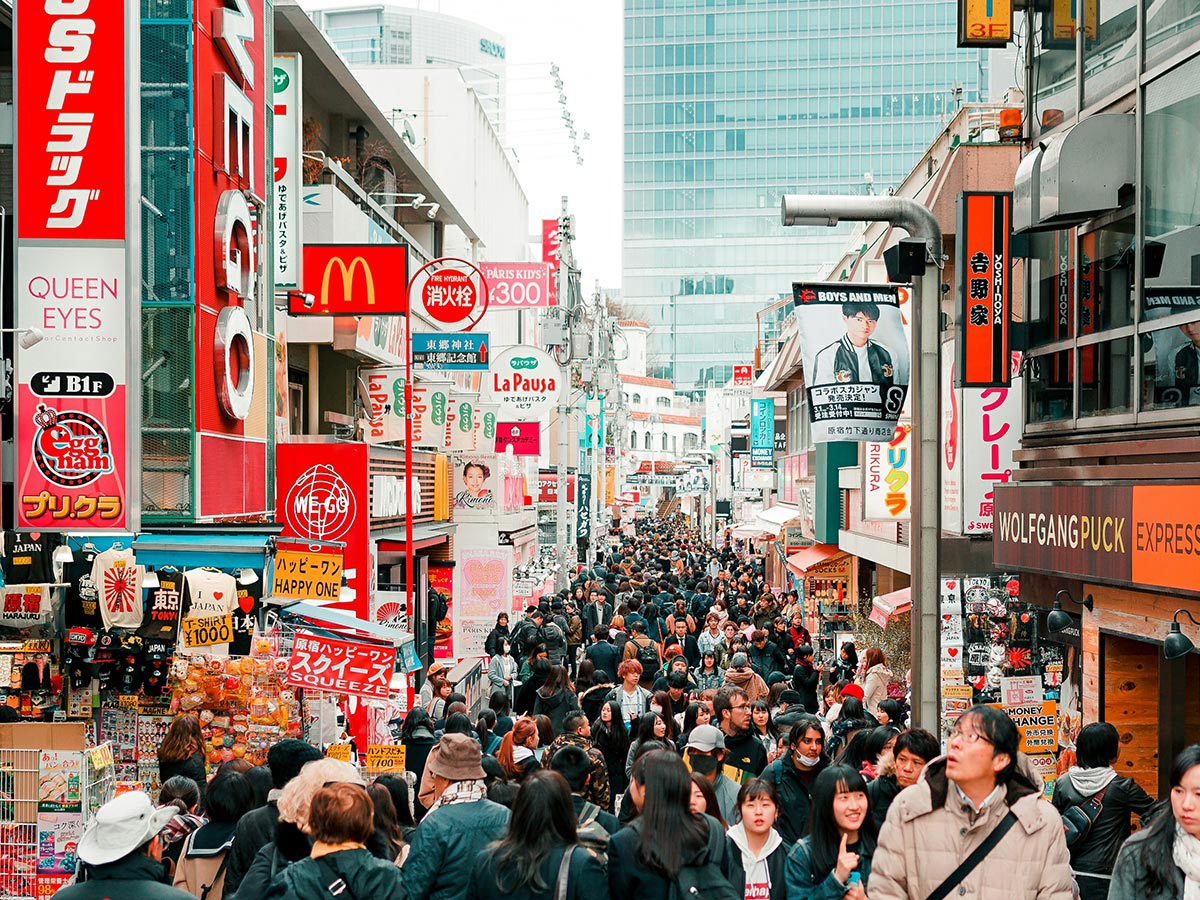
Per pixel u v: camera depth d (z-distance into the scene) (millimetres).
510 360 24812
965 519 14664
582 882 5121
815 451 29266
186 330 11969
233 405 12547
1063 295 12562
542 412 24781
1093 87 12102
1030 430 13406
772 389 40000
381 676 10742
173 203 12000
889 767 7203
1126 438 11031
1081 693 12156
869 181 25938
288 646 11664
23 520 10109
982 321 12867
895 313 11289
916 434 10078
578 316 34719
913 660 10078
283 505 15453
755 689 13781
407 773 10781
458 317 19656
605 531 55750
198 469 11961
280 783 6820
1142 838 4551
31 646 11391
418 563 24812
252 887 5816
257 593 12266
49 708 11516
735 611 24609
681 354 125188
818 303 11258
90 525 10117
